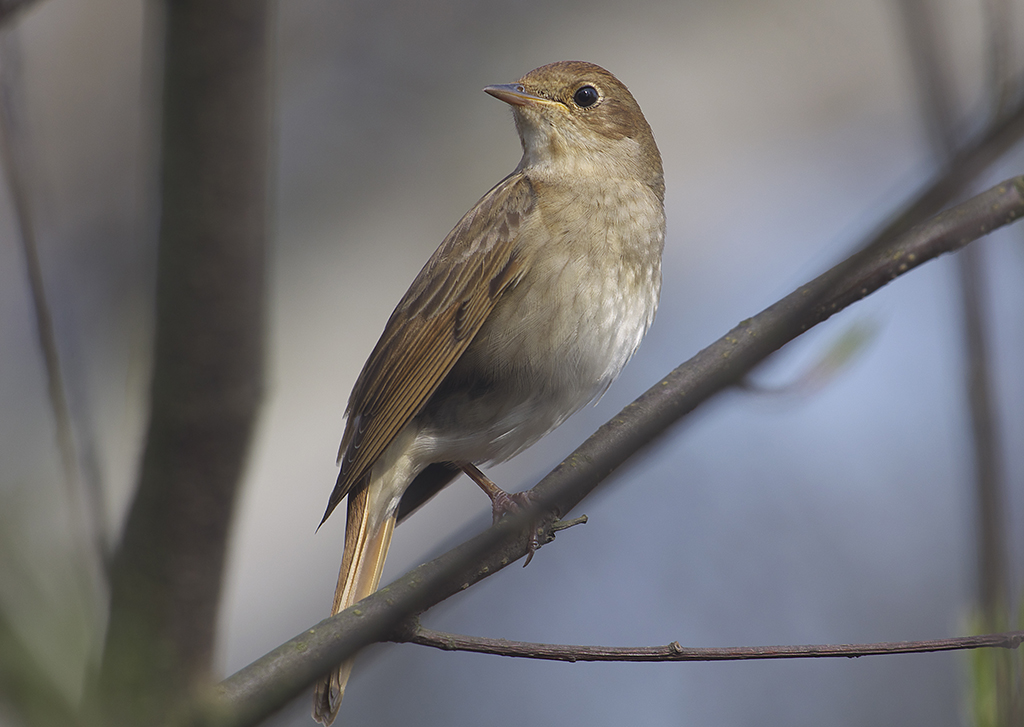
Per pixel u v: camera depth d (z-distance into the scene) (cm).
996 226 639
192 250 320
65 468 358
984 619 421
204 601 344
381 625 452
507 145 1533
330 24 1572
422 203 1520
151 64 321
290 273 1459
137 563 340
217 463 337
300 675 423
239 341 330
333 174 1522
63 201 1484
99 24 1527
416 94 1558
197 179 315
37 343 370
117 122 1516
